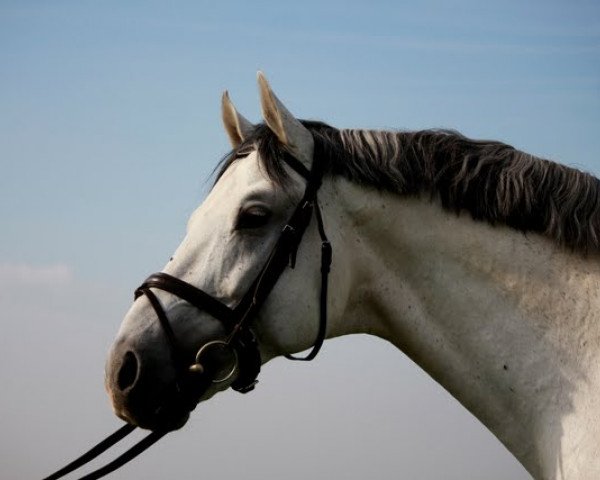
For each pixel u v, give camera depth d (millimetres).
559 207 5441
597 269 5387
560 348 5320
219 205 5688
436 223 5645
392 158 5707
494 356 5445
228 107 6207
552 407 5266
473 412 5582
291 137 5730
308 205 5664
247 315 5508
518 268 5465
